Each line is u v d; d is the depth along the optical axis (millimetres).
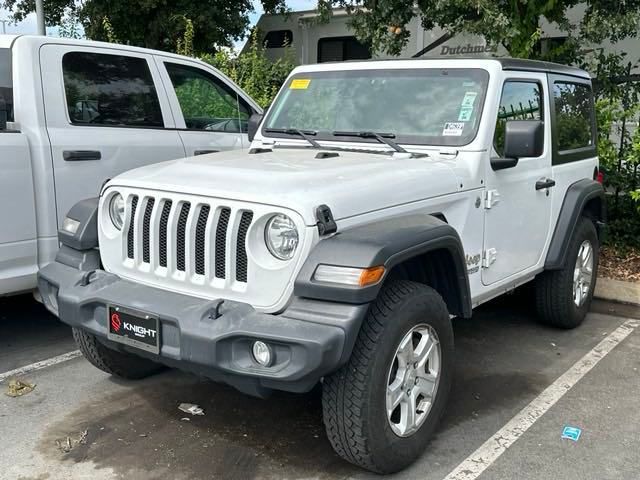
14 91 4734
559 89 5176
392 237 2994
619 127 7730
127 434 3723
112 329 3299
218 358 2910
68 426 3805
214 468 3395
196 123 5938
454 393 4297
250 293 3039
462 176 3865
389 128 4258
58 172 4762
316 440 3686
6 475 3312
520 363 4805
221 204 3098
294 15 16312
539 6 7539
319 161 3664
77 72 5051
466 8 7535
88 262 3670
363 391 3010
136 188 3434
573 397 4262
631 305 6270
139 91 5477
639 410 4094
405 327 3150
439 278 3623
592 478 3363
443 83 4285
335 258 2875
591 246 5562
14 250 4555
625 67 8188
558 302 5250
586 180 5457
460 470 3414
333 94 4590
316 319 2836
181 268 3285
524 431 3822
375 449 3115
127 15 19156
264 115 4820
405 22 8531
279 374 2830
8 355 4852
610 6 7730
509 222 4391
